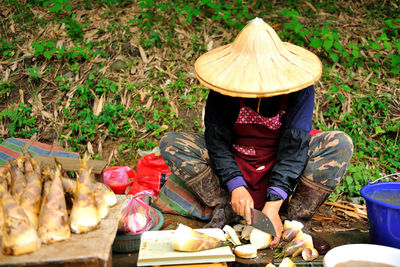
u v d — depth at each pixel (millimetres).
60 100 4387
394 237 2525
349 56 5059
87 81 4488
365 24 5574
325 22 5484
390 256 2271
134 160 4012
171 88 4566
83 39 5020
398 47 4898
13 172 2162
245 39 2551
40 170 2219
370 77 4871
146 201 3086
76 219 1986
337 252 2275
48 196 1949
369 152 4066
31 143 3633
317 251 2631
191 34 5246
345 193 3695
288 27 5133
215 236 2439
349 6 5867
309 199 2785
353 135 4254
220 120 2832
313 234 2902
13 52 4840
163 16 5332
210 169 2928
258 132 2852
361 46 5199
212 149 2789
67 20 5176
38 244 1826
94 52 4809
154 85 4578
